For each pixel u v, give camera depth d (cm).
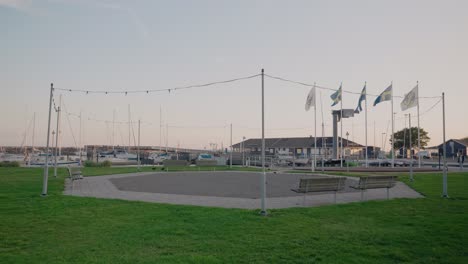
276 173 3378
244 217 1038
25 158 6006
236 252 698
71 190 1784
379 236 818
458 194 1608
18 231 865
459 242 767
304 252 699
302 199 1481
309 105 3222
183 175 3041
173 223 952
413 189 1852
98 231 864
